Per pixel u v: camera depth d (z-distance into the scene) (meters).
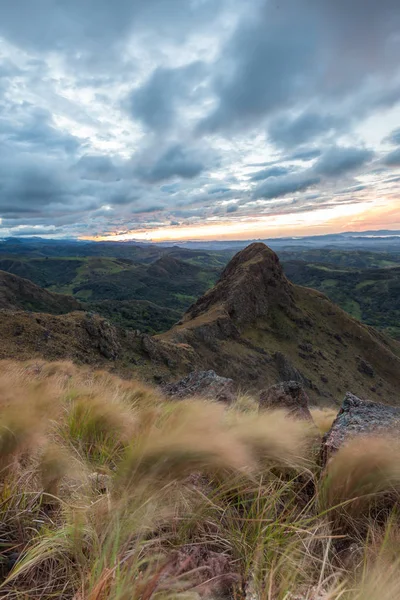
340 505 1.68
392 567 1.15
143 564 1.39
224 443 1.74
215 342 74.25
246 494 2.01
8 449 1.74
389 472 1.74
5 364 7.03
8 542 1.51
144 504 1.44
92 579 1.15
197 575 1.34
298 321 97.94
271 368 75.56
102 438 2.65
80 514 1.46
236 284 95.62
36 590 1.25
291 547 1.43
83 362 39.00
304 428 3.25
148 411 3.35
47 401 2.97
